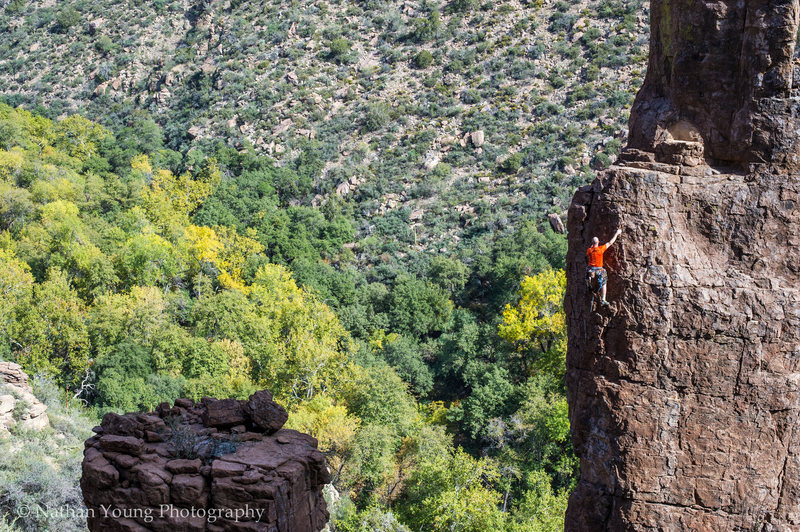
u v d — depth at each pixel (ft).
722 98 42.83
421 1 518.37
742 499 42.70
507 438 181.68
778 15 40.75
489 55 452.35
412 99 441.27
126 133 455.63
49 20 620.49
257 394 53.06
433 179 375.86
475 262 301.84
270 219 343.26
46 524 105.19
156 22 590.14
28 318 208.03
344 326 267.18
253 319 230.48
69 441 135.74
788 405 42.06
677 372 42.68
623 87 396.57
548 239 299.79
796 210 41.93
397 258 329.52
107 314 217.56
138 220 312.91
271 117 443.73
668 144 43.34
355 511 150.61
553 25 453.58
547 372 207.92
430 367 252.42
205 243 294.25
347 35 503.20
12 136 389.39
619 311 43.09
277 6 545.85
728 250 42.70
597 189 43.78
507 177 368.89
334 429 169.58
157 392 196.34
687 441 42.88
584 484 45.03
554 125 388.37
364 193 378.12
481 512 131.44
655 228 42.78
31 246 266.98
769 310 41.60
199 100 481.05
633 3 447.01
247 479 46.39
